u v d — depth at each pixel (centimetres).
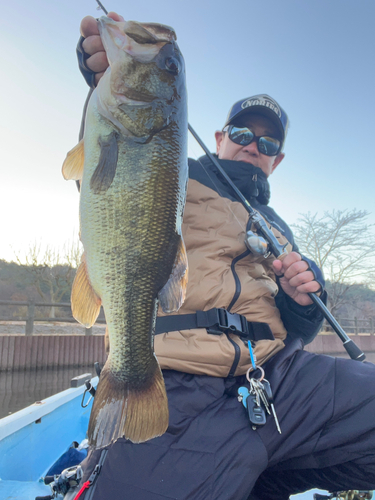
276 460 129
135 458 116
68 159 127
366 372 142
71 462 204
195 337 137
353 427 129
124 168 122
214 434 123
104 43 126
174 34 135
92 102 124
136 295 122
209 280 146
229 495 112
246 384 141
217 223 156
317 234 1992
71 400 290
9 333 1343
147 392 116
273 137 204
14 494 175
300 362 147
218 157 220
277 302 181
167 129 128
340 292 2020
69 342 1080
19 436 215
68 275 2175
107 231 121
